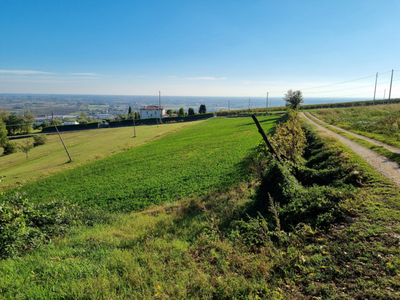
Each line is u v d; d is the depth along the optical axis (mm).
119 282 5801
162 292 5312
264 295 4785
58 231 11227
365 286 4391
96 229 11633
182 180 20750
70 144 67125
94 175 30359
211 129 61500
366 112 41688
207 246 7426
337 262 5215
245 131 47312
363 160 12422
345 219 6852
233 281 5285
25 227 9594
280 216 8188
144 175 25906
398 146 15531
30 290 5668
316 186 9992
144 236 8945
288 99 70125
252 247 6910
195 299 5023
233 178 18062
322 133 22234
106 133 81625
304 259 5508
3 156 68250
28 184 31031
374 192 8375
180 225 10641
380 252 5117
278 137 16297
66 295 5426
